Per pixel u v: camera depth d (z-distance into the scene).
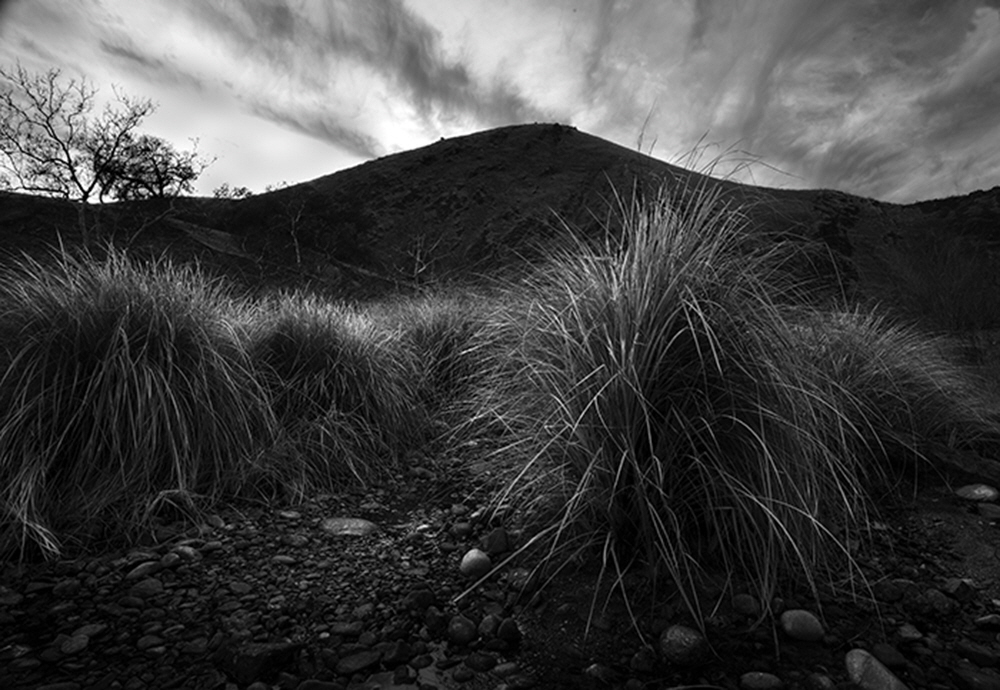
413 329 5.68
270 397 3.70
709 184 2.55
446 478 3.46
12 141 13.83
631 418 2.15
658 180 2.56
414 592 2.04
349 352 4.18
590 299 2.43
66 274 3.22
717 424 2.16
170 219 19.97
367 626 1.91
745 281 2.37
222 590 2.12
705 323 1.95
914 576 2.19
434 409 4.84
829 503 2.46
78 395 2.86
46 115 14.00
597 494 2.19
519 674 1.67
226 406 3.21
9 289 3.17
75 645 1.75
